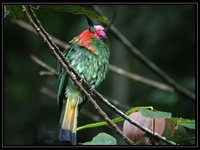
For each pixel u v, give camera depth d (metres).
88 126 6.64
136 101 13.92
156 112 6.09
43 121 13.63
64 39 13.66
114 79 14.19
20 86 13.65
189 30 13.97
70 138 7.98
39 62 10.45
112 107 6.73
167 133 6.54
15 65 13.73
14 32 14.03
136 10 14.37
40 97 13.73
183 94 12.00
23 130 13.56
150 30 14.14
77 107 8.31
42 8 6.29
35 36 14.12
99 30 8.95
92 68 8.79
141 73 14.48
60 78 8.45
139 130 6.58
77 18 13.68
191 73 13.92
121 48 14.66
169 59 14.07
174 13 13.99
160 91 13.11
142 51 14.15
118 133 6.60
